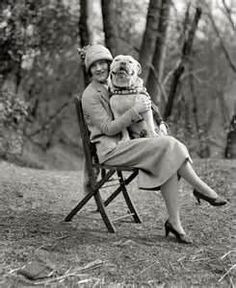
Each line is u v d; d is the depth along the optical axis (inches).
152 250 148.3
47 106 518.9
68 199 215.9
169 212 154.9
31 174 269.9
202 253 147.7
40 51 410.6
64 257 140.5
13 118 385.1
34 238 154.7
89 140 164.9
